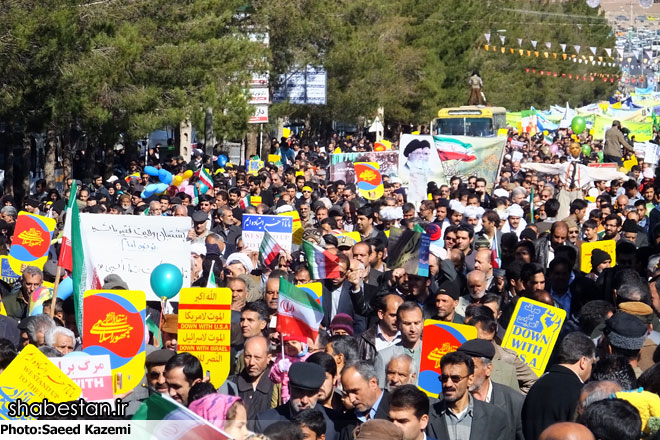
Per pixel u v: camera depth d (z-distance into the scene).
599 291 15.30
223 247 20.42
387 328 12.92
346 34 62.81
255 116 49.12
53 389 9.11
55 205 27.47
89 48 32.16
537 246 19.53
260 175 34.44
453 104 96.69
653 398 8.58
